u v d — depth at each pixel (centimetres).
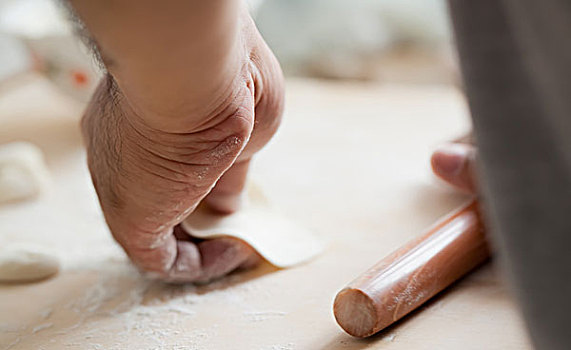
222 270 61
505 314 55
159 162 49
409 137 91
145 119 47
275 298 59
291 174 82
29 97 115
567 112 36
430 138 90
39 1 97
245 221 64
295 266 63
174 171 49
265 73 52
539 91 36
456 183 71
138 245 56
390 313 52
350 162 84
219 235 61
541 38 35
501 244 38
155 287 61
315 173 82
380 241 67
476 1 36
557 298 37
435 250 56
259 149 58
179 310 58
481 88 37
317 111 103
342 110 103
